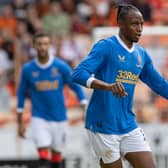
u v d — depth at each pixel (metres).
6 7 44.84
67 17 44.00
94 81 17.03
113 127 18.17
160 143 35.88
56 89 30.42
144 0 43.91
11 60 40.56
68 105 37.44
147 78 19.36
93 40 36.69
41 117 30.42
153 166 18.20
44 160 29.97
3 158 35.34
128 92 18.33
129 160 18.45
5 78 38.81
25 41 40.09
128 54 18.17
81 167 34.41
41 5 44.91
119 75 18.14
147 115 36.31
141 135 18.44
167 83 19.34
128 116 18.42
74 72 17.59
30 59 38.75
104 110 18.17
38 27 43.47
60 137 30.88
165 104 36.22
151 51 36.16
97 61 17.70
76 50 41.47
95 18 44.31
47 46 30.03
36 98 30.42
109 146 18.20
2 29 43.25
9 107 37.28
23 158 35.25
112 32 34.97
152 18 43.66
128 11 17.91
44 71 30.27
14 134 35.94
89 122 18.56
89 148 34.97
